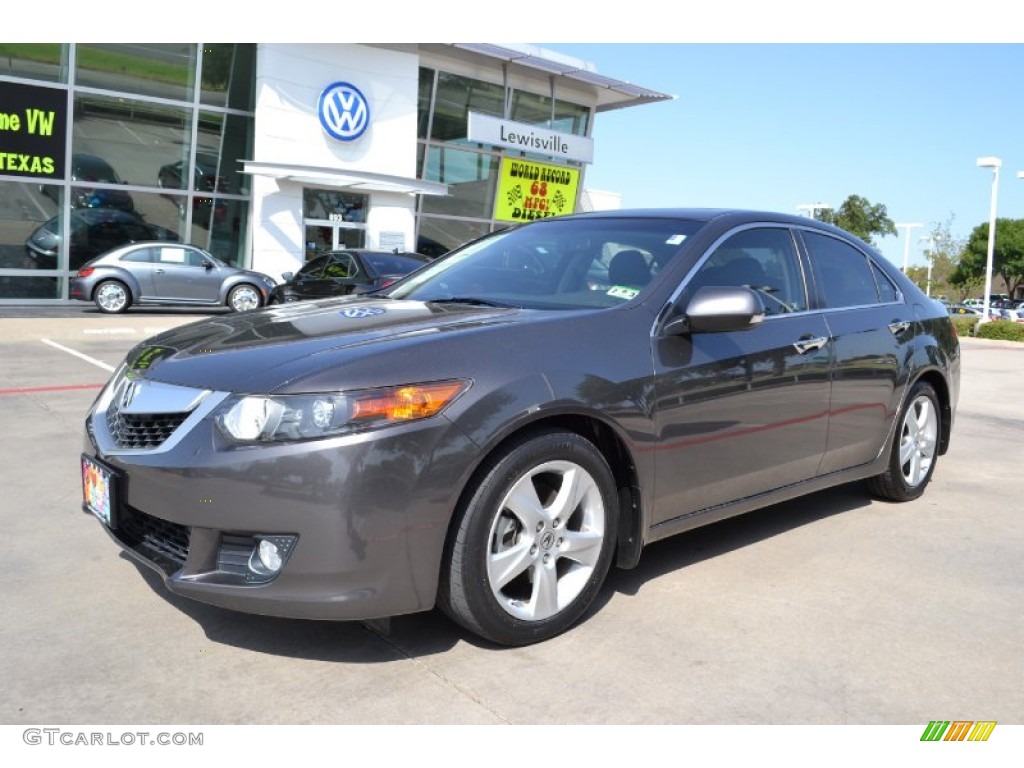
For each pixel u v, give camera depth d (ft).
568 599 9.93
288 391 8.54
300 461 8.37
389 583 8.64
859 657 9.59
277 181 67.36
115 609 10.42
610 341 10.32
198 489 8.61
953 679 9.15
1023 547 13.50
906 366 14.98
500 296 12.00
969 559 12.88
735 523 14.47
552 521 9.68
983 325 75.66
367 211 73.61
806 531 14.06
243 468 8.45
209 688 8.66
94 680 8.77
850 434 13.87
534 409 9.26
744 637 10.02
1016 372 41.96
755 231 12.98
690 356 11.02
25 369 30.83
